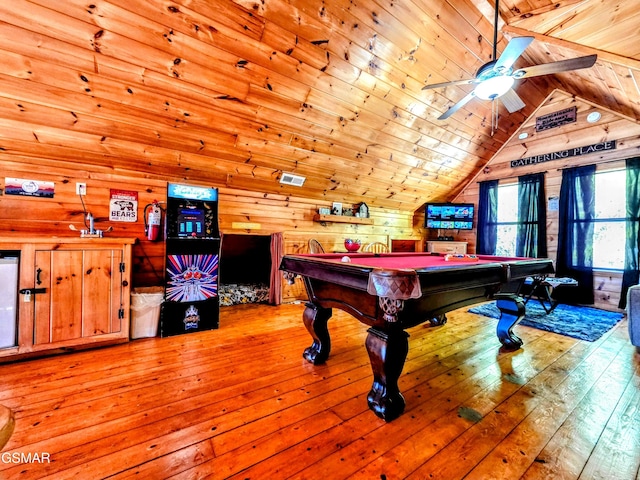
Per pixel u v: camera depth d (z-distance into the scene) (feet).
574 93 14.53
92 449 4.38
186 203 10.05
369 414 5.41
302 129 10.90
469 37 10.05
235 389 6.19
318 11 7.74
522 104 9.40
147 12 6.67
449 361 7.85
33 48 6.61
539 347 8.88
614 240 13.84
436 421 5.26
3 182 8.73
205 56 7.83
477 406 5.75
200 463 4.17
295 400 5.82
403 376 6.98
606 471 4.16
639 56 8.05
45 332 7.53
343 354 8.13
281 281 13.73
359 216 16.66
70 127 8.41
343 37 8.52
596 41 8.35
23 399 5.64
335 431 4.92
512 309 8.67
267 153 11.46
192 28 7.21
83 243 7.97
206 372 6.93
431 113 12.43
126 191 10.53
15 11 6.00
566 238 14.67
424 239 20.84
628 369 7.44
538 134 16.05
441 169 16.72
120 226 10.44
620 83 10.37
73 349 7.95
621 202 13.57
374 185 15.81
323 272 6.49
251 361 7.58
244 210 13.15
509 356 8.20
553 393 6.26
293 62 8.66
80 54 6.97
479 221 18.67
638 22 6.85
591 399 6.05
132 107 8.42
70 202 9.64
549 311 12.64
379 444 4.63
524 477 4.02
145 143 9.61
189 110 8.99
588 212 14.07
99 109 8.21
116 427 4.90
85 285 8.04
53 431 4.76
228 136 10.25
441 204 18.72
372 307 5.71
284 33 7.93
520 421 5.29
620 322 11.53
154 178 11.00
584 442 4.76
